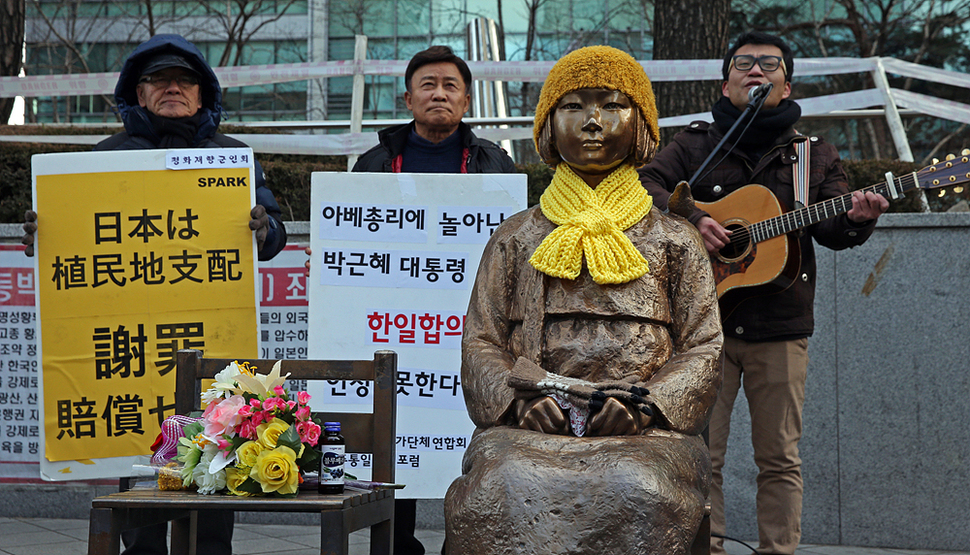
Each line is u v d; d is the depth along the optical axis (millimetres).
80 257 3857
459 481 2369
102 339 3830
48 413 3803
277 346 5164
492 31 10758
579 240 2650
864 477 4977
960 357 4895
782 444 3965
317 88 15094
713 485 4035
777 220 3898
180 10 16281
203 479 2689
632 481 2178
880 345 4984
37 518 5480
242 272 3885
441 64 4395
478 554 2201
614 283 2641
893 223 4977
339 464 2760
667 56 6707
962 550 4859
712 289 2730
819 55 15125
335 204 3920
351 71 6520
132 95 4254
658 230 2756
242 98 15867
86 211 3875
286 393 2832
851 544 4977
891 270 4980
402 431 3850
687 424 2475
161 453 2918
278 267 5152
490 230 3896
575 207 2738
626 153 2773
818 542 5016
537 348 2641
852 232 3881
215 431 2719
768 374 3975
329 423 2848
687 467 2357
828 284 5047
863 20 14758
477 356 2674
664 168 4191
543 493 2184
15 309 5223
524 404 2488
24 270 5207
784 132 4090
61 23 15742
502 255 2818
